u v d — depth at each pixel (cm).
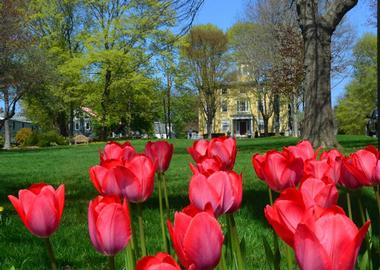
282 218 114
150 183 179
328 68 1600
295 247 98
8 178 1207
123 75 4306
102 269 408
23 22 3503
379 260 295
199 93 6234
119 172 174
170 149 242
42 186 160
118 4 4109
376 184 217
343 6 1581
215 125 8175
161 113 5647
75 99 4384
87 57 4131
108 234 135
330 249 96
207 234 115
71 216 638
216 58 5919
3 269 409
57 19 4456
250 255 422
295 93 4369
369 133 3216
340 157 211
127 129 5759
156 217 593
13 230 551
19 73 3519
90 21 4269
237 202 160
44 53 3778
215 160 201
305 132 1605
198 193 156
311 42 1598
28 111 5234
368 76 6156
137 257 214
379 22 345
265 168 191
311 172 209
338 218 97
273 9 4041
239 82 5847
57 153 2458
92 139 5388
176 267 96
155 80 4362
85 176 1209
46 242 156
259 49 4369
